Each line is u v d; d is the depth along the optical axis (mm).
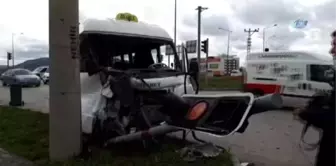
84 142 5801
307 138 5152
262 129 8688
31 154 5383
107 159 4953
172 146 5734
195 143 6176
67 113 4922
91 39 6047
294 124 9586
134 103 5195
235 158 5301
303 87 13625
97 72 5926
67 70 4883
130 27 6516
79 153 5086
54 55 4852
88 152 5246
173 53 6887
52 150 5000
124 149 5633
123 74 5453
